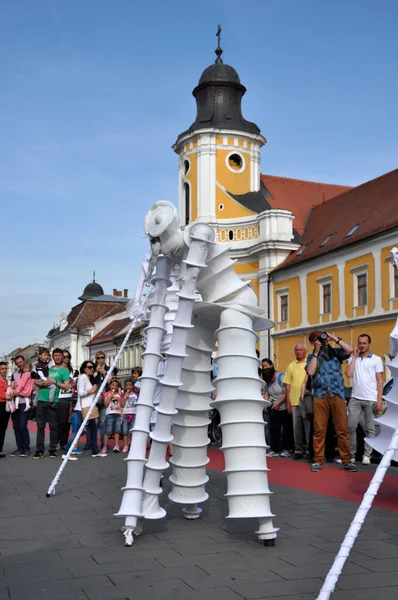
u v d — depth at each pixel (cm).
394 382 759
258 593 425
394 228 3197
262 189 4728
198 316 637
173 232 609
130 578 457
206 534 589
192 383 639
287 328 4044
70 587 438
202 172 4509
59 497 798
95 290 9694
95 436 1317
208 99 4603
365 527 614
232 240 4425
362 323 3425
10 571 476
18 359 1371
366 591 429
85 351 8150
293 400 1172
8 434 2102
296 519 653
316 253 3791
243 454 555
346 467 1012
